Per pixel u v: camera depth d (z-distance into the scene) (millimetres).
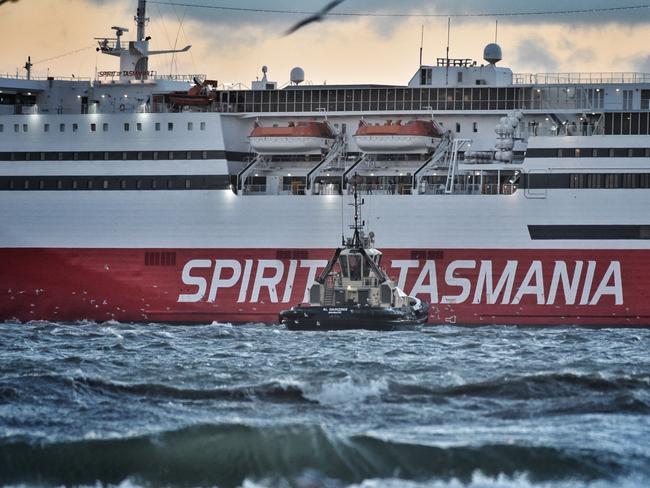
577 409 134375
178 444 117750
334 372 156625
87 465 114312
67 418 128625
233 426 121500
